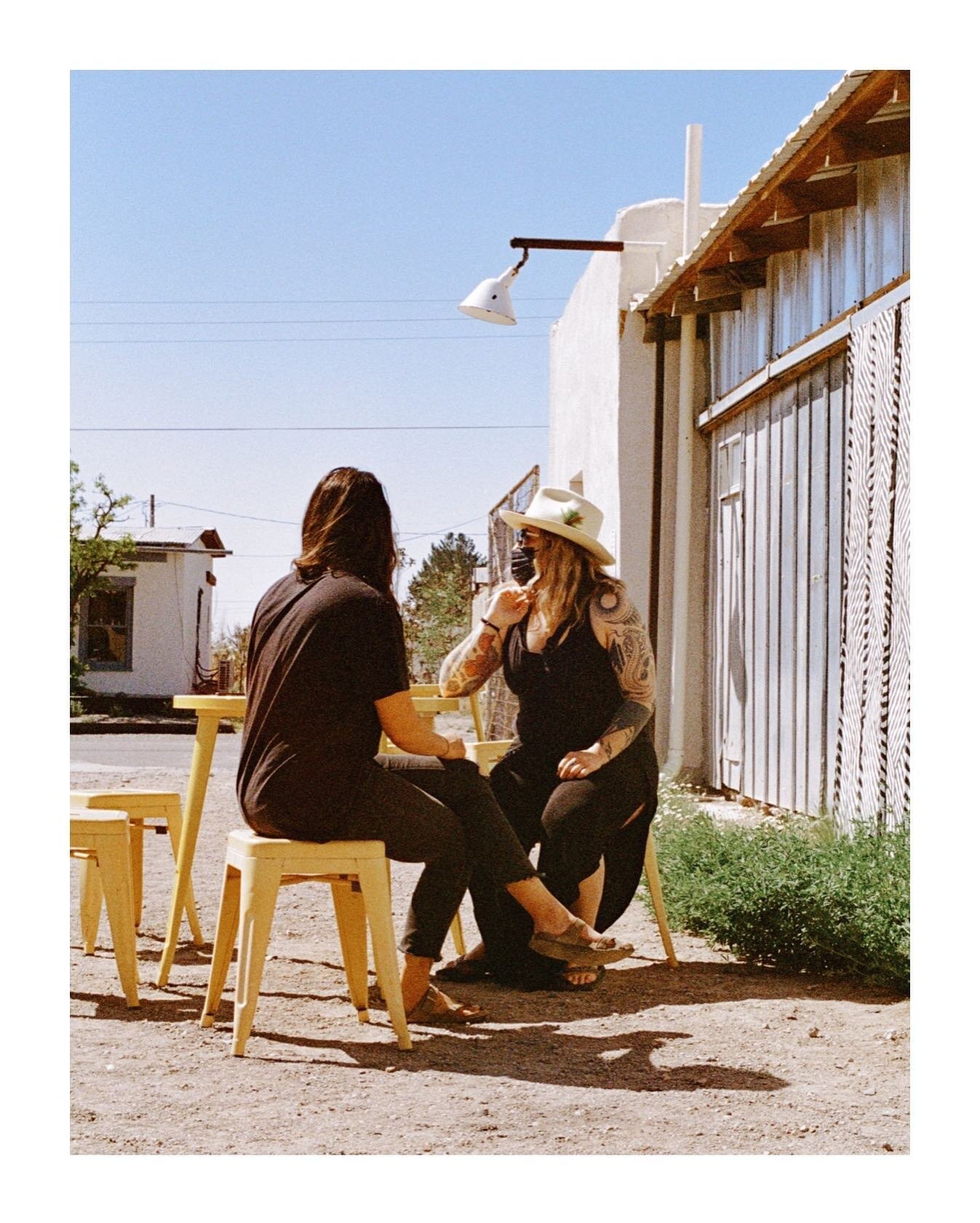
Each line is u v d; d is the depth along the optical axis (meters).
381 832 3.58
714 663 10.46
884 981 4.26
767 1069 3.35
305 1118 2.95
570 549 4.48
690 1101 3.11
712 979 4.45
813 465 8.11
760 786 9.13
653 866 4.68
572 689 4.43
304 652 3.47
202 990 4.14
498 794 4.47
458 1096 3.12
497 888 4.30
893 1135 2.88
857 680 6.57
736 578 9.91
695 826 5.77
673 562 10.91
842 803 6.67
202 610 30.78
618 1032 3.73
